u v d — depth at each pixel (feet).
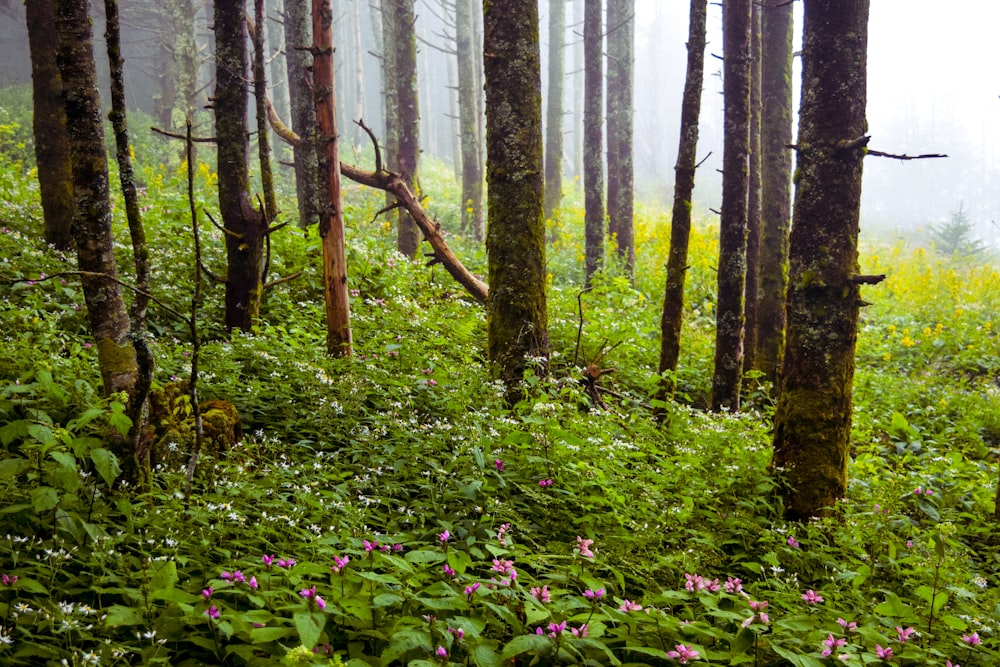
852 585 13.74
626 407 26.07
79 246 13.16
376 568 10.82
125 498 11.44
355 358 20.56
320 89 20.99
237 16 22.97
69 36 12.55
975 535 19.40
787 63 32.60
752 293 32.40
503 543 11.98
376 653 9.84
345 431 17.11
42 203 27.25
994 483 22.45
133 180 12.06
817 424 17.35
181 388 15.34
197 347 12.64
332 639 10.05
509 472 15.92
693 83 22.70
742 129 25.93
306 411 17.63
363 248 32.12
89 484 11.99
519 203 21.36
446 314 28.09
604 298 40.16
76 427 11.18
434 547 12.31
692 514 15.92
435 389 19.75
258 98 23.40
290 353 20.20
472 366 20.95
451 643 9.40
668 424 22.31
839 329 17.28
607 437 17.97
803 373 17.51
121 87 11.93
